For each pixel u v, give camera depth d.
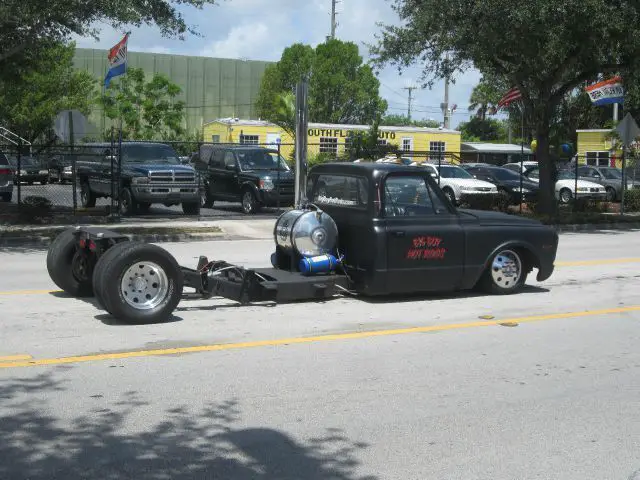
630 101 28.41
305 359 7.35
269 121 51.53
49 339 7.90
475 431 5.55
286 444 5.23
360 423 5.66
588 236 20.92
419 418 5.80
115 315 8.53
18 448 5.05
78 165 24.86
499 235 10.59
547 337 8.45
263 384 6.54
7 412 5.72
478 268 10.45
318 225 9.88
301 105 15.30
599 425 5.73
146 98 52.62
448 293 11.00
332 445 5.24
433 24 21.88
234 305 9.89
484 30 20.78
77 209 23.41
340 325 8.84
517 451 5.21
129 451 5.04
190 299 10.05
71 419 5.60
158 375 6.72
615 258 15.43
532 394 6.44
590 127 53.16
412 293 10.95
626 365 7.38
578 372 7.11
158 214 23.23
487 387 6.60
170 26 18.44
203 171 26.36
